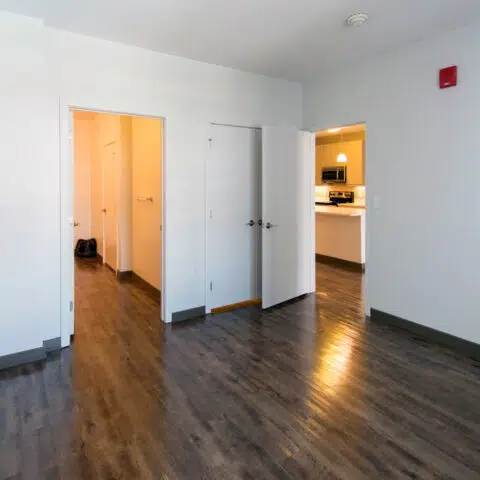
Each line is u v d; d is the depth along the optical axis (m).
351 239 6.59
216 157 4.23
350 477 1.88
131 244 5.92
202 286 4.22
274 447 2.09
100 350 3.33
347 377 2.86
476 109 3.11
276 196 4.43
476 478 1.87
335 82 4.34
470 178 3.18
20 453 2.05
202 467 1.95
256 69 4.24
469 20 3.03
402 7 2.81
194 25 3.10
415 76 3.53
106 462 1.98
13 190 3.00
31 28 2.96
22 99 2.98
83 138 7.86
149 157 4.98
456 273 3.33
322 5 2.77
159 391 2.67
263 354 3.26
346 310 4.38
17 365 3.06
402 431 2.23
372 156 3.98
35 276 3.13
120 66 3.49
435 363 3.09
